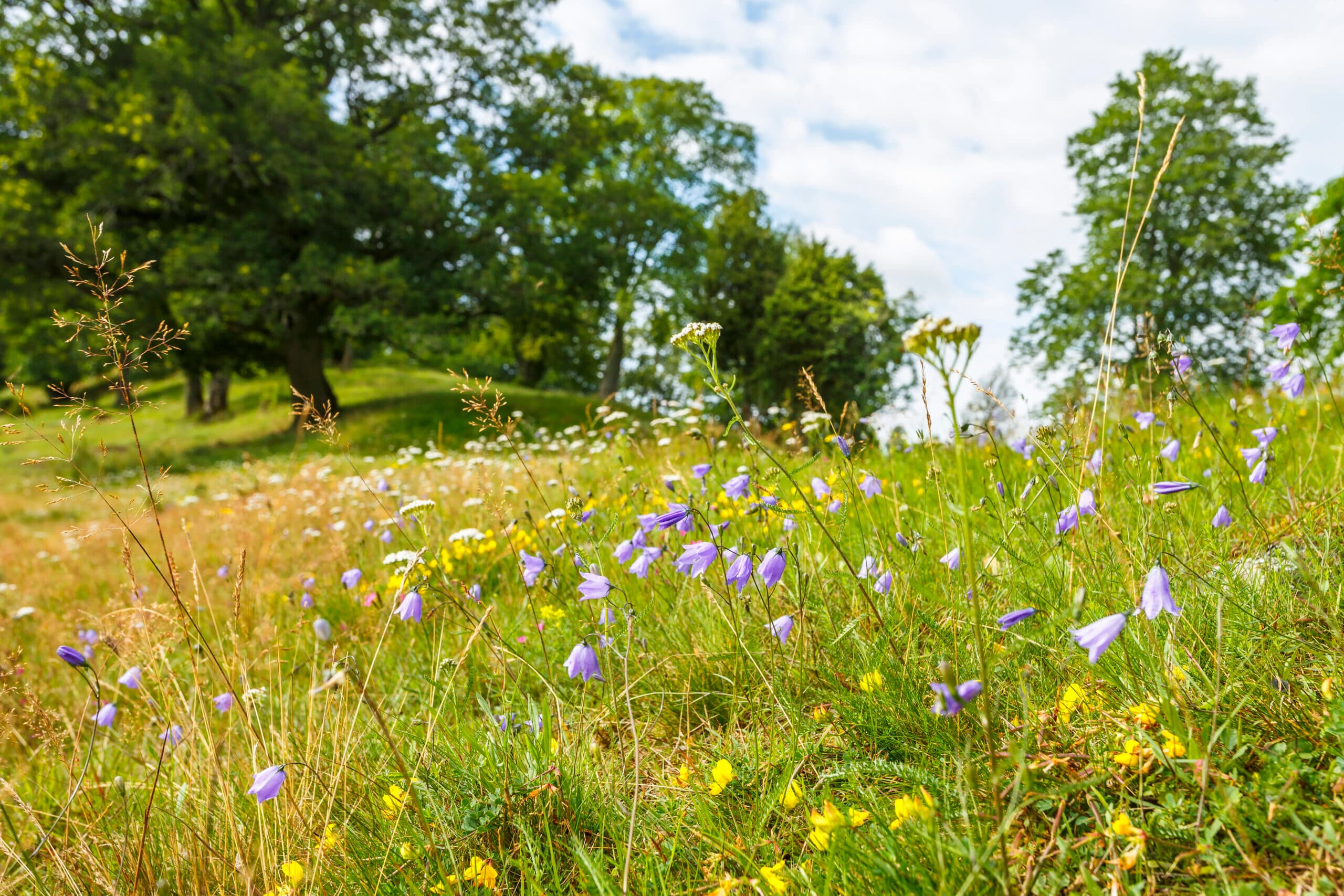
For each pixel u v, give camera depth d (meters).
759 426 5.39
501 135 26.17
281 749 2.23
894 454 4.09
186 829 2.13
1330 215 3.55
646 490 3.73
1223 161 20.11
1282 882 1.24
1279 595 1.92
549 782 1.96
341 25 24.44
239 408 30.81
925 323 1.28
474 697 2.71
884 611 2.31
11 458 18.98
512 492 5.39
